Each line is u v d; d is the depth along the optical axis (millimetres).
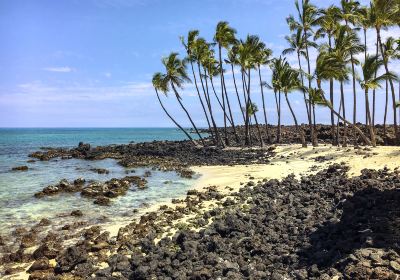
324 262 11969
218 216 19016
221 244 14328
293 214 18172
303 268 11906
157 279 12297
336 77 42719
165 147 63188
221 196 24141
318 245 13359
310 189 23734
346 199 17656
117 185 29172
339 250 12273
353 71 42750
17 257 14789
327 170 28750
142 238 16562
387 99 52125
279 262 12781
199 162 45781
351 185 21625
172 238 15930
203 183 31203
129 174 37812
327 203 19703
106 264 14055
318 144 53500
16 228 18859
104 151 60812
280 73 51750
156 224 18562
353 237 12867
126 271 13133
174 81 56188
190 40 55406
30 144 85562
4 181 33156
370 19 38906
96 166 45000
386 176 23906
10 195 27016
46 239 16906
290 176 29375
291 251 13547
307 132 66125
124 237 16734
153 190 28781
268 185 26578
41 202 24812
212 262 12961
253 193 24453
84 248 15422
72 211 21891
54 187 28047
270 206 20172
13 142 94375
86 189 27641
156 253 14430
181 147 61094
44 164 47000
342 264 11062
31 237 17125
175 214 20219
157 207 23188
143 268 12594
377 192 17234
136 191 28438
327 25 46844
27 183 32156
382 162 28484
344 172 27391
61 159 53438
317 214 17719
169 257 13781
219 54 57719
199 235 15836
